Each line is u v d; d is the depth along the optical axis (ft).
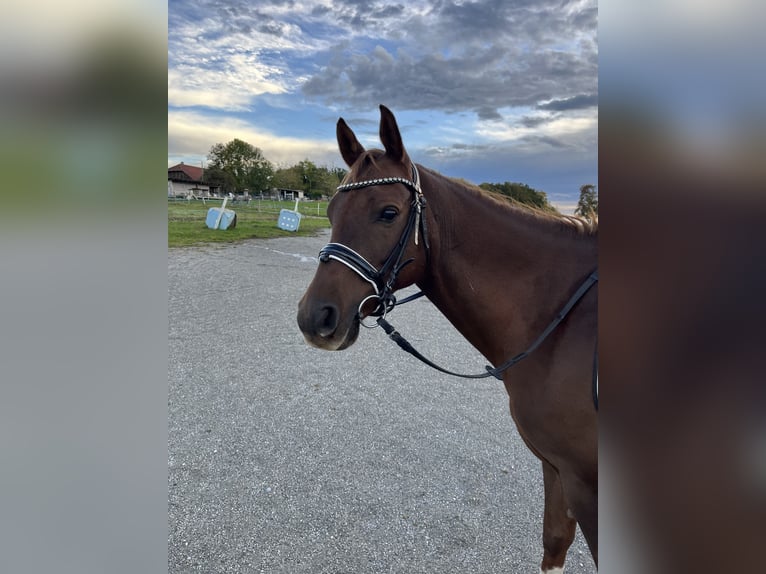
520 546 7.80
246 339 18.47
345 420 12.13
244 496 9.00
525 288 5.56
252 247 41.60
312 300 5.40
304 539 7.90
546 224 5.67
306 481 9.51
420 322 22.22
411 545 7.80
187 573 7.15
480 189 5.96
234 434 11.33
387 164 5.68
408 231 5.59
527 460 10.38
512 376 5.55
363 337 19.58
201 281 28.32
